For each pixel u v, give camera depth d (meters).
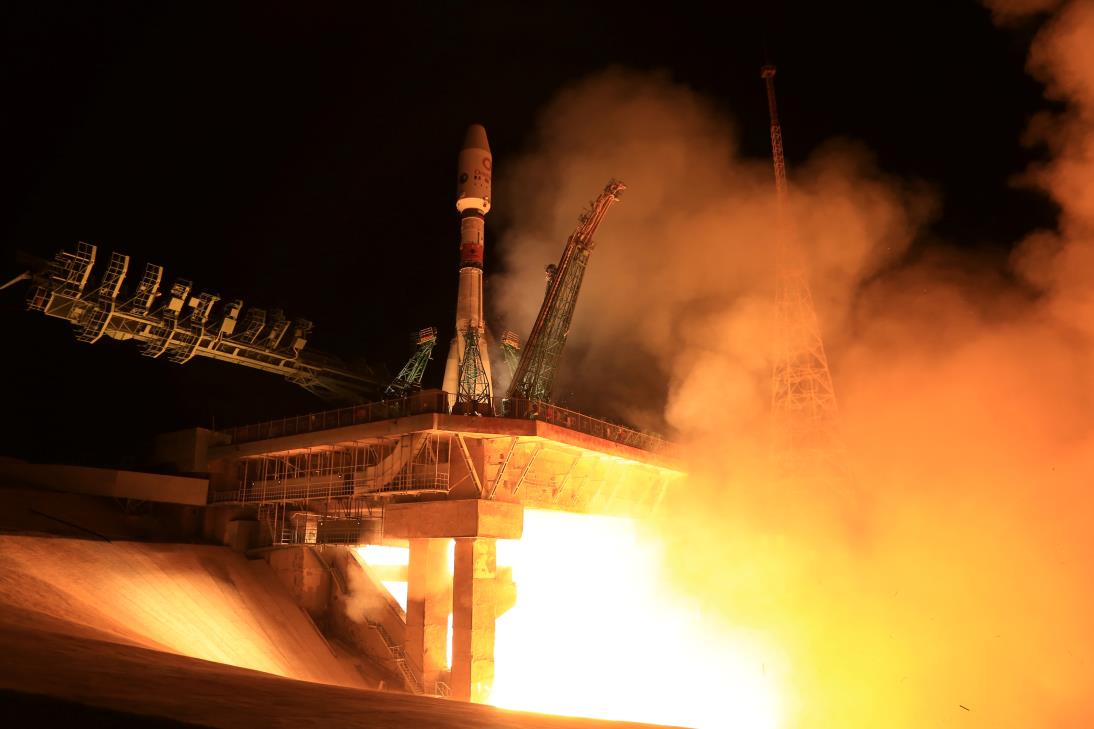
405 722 12.32
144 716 10.14
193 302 52.09
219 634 35.59
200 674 15.60
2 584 24.50
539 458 50.72
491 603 43.94
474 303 57.28
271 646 39.09
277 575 49.06
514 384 55.03
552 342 56.56
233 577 45.44
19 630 17.41
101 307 47.94
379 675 44.25
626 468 59.38
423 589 45.06
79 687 11.75
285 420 51.69
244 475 54.25
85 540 38.03
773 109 74.06
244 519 52.19
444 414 43.38
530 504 49.06
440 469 45.91
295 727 10.61
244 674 17.20
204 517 53.72
